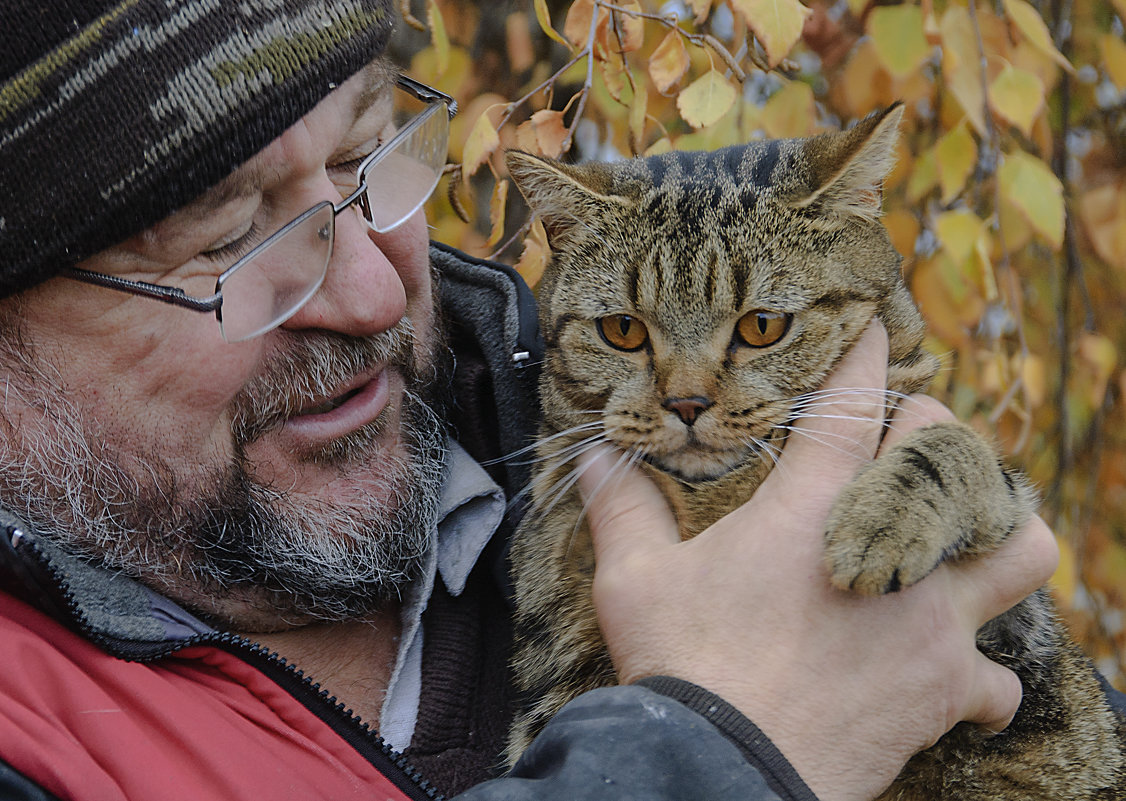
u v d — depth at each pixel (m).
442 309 2.14
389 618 1.90
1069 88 3.72
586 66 2.92
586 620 2.04
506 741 1.88
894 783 1.89
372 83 1.79
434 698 1.80
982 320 3.71
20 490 1.52
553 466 2.12
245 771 1.36
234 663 1.47
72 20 1.34
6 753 1.20
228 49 1.41
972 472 1.74
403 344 1.87
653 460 2.15
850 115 3.56
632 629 1.62
